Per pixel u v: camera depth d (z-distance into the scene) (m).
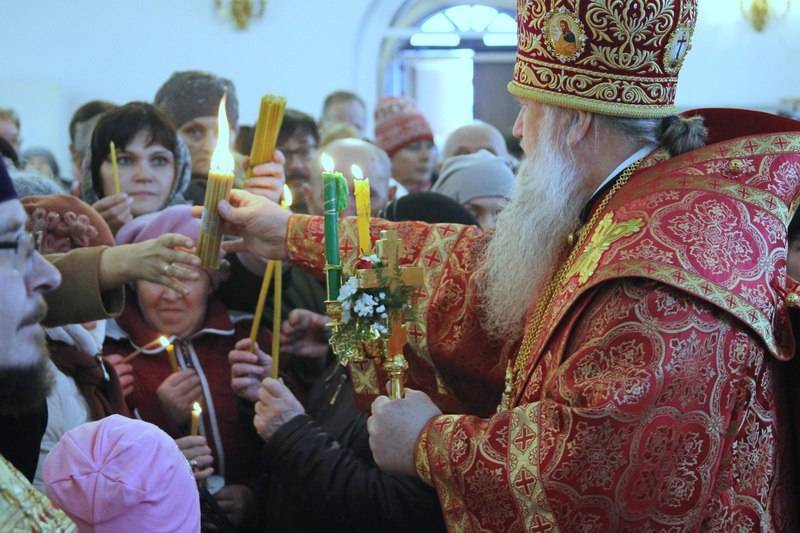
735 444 1.72
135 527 1.36
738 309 1.68
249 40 9.01
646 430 1.63
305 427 2.23
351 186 2.95
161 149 2.88
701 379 1.66
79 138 3.76
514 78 2.00
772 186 1.80
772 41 8.95
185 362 2.53
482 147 4.60
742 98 9.04
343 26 9.07
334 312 1.88
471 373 2.13
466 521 1.74
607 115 1.89
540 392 1.79
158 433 1.43
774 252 1.76
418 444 1.78
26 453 1.75
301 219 2.24
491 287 2.05
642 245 1.72
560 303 1.80
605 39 1.85
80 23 8.80
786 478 1.82
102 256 2.08
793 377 1.81
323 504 2.15
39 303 1.58
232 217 2.18
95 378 2.19
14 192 1.53
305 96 9.12
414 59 9.59
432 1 9.48
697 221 1.74
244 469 2.50
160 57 8.93
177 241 2.07
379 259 1.84
